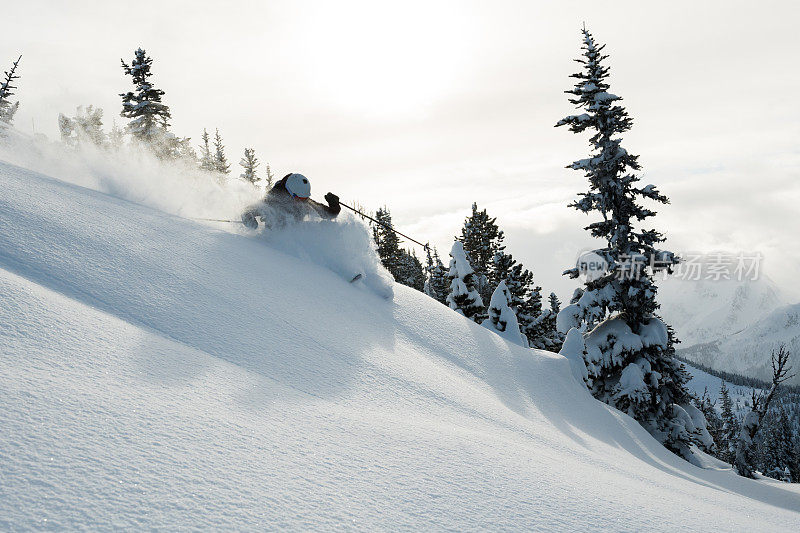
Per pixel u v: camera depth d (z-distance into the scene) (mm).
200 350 3416
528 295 31766
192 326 3742
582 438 6562
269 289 5398
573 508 2215
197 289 4449
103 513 1424
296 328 4641
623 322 21312
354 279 7844
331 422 2732
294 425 2527
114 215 5414
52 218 4531
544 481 2506
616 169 20719
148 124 26766
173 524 1459
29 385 1995
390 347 5738
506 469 2549
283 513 1660
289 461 2072
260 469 1927
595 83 20969
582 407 8898
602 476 3299
